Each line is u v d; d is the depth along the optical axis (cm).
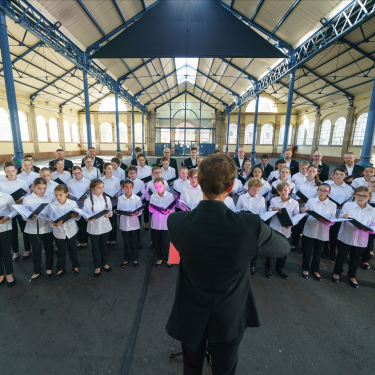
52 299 266
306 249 319
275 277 323
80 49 912
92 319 236
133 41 744
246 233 92
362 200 292
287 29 880
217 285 97
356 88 1443
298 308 258
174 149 2578
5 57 534
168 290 287
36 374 178
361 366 189
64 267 312
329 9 720
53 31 749
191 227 95
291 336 218
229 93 1902
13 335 214
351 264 301
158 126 2552
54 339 210
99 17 841
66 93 1819
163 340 212
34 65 1249
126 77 1432
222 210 97
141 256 379
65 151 2155
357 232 289
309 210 311
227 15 741
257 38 742
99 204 321
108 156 2355
